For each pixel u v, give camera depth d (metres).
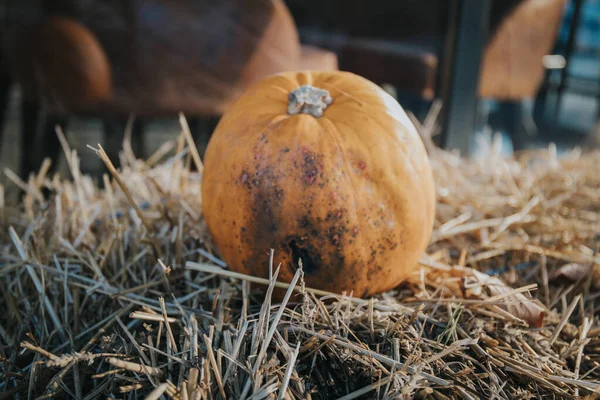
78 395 0.53
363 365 0.52
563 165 0.96
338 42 1.63
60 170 1.55
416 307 0.60
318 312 0.56
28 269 0.62
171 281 0.64
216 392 0.50
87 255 0.66
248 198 0.57
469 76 1.16
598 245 0.76
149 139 1.90
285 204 0.56
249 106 0.60
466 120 1.19
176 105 1.02
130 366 0.49
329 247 0.56
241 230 0.58
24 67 0.99
